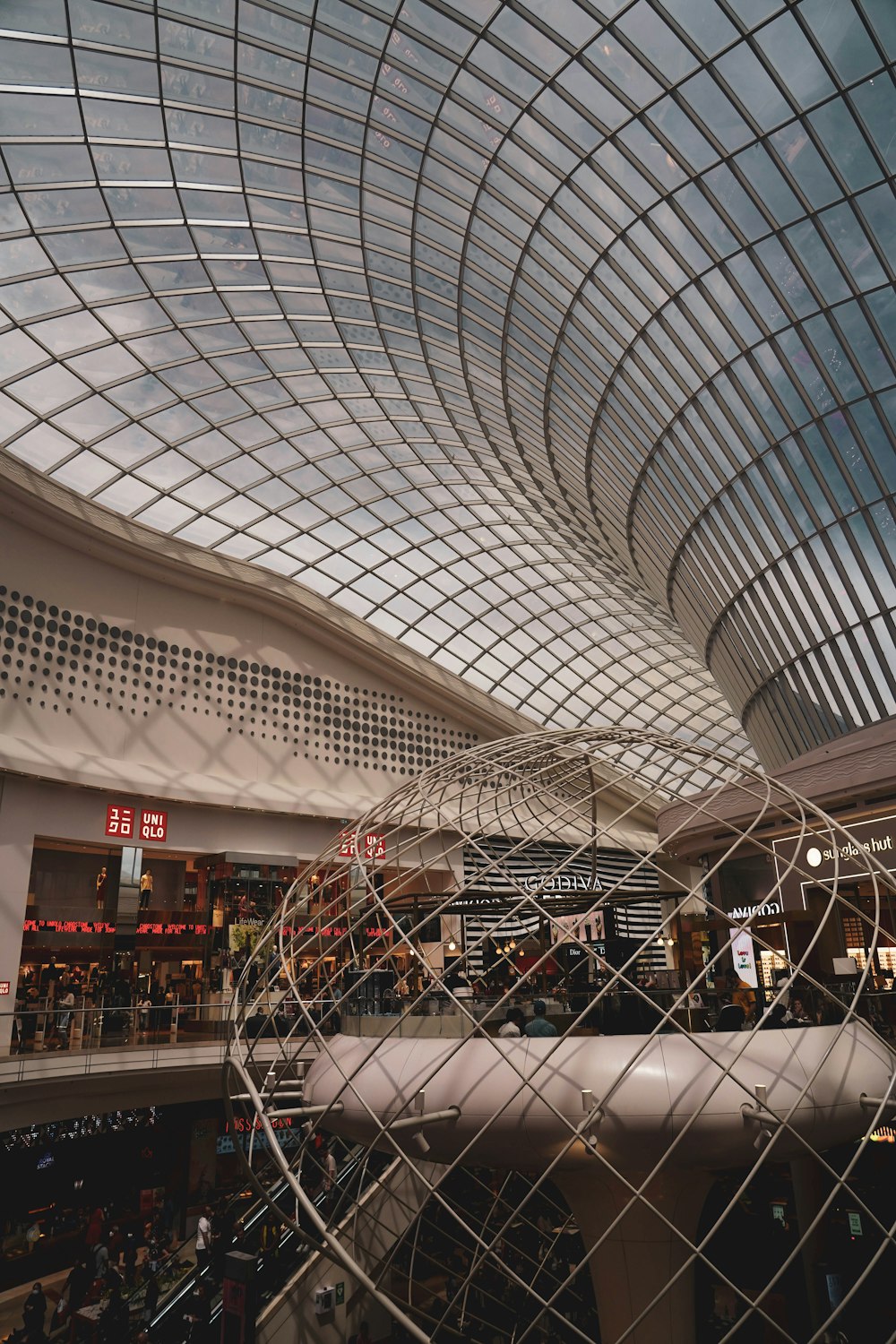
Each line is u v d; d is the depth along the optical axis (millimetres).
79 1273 20750
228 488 33219
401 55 19734
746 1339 18547
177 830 31094
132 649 31344
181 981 29812
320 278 26781
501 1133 11258
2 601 27703
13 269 24141
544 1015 12305
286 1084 15273
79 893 29859
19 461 27672
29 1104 21406
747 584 25328
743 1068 11312
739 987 13836
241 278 26594
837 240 19094
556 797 16047
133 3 18891
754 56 17453
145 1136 29766
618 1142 10992
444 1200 11305
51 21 19094
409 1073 12109
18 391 26891
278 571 37688
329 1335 20031
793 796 13820
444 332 27422
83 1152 28609
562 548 38281
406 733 39781
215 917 30469
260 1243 21812
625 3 17359
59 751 27734
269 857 31734
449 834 36094
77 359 26875
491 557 40031
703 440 23531
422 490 36562
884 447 20859
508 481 35188
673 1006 11203
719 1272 10086
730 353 21547
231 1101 13617
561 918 17125
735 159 18891
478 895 16109
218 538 34969
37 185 22406
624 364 23625
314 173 23109
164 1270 21703
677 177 19562
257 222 24750
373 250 25250
